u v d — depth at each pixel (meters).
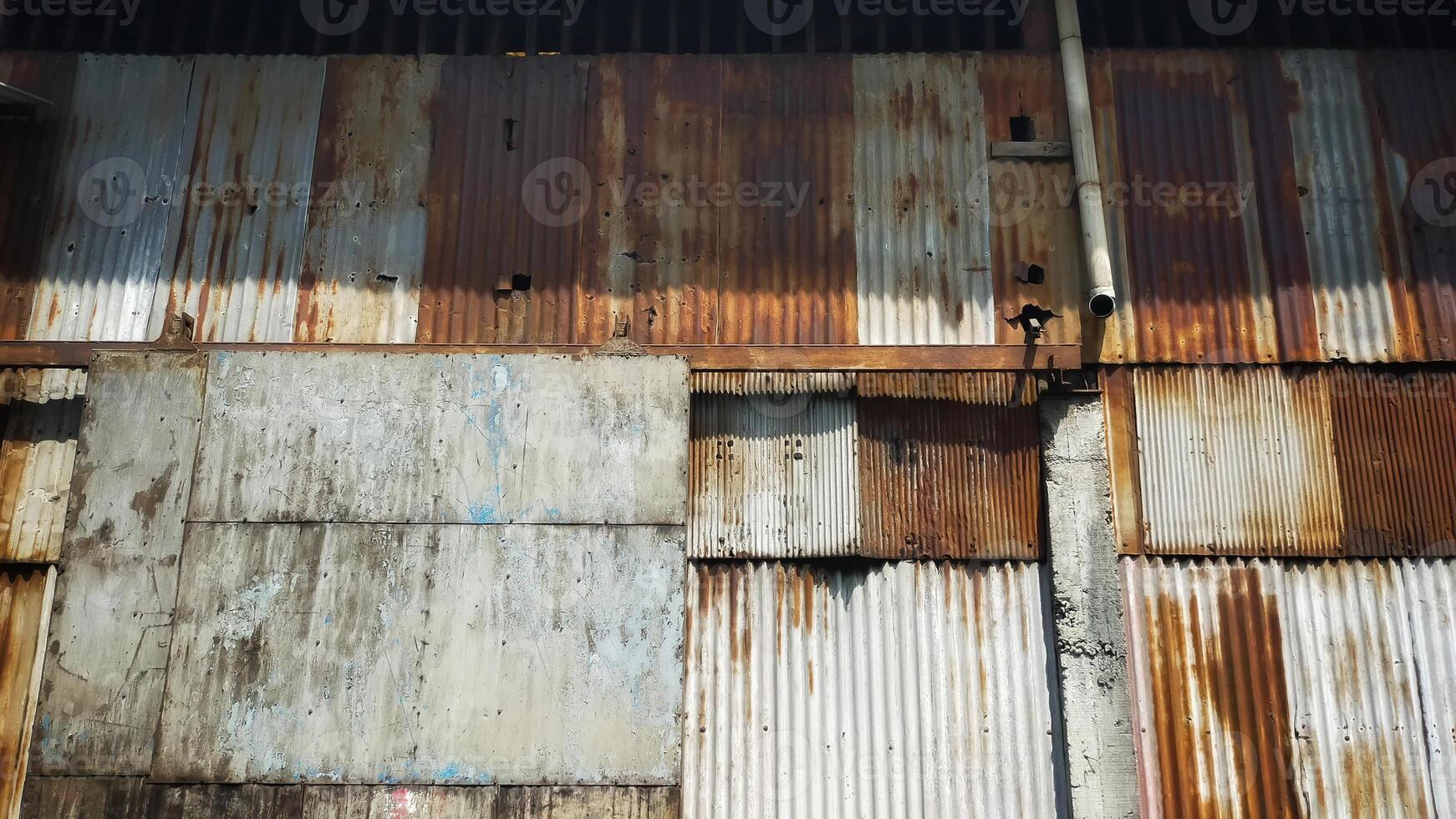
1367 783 5.51
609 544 5.41
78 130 6.54
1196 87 6.59
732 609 5.79
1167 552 5.83
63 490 5.93
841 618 5.78
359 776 5.13
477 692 5.22
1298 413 6.04
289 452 5.52
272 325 6.18
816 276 6.28
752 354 5.89
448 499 5.46
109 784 5.14
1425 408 6.05
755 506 5.92
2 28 6.80
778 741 5.61
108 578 5.36
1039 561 5.86
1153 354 6.11
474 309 6.22
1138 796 5.39
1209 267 6.27
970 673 5.69
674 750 5.16
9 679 5.66
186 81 6.64
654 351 5.95
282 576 5.36
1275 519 5.88
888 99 6.59
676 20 6.87
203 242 6.34
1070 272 6.24
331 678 5.23
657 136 6.53
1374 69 6.64
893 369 5.86
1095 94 6.57
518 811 5.10
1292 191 6.41
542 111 6.58
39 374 6.10
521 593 5.34
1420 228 6.36
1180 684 5.64
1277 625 5.74
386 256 6.32
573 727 5.19
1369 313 6.19
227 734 5.17
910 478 5.96
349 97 6.61
